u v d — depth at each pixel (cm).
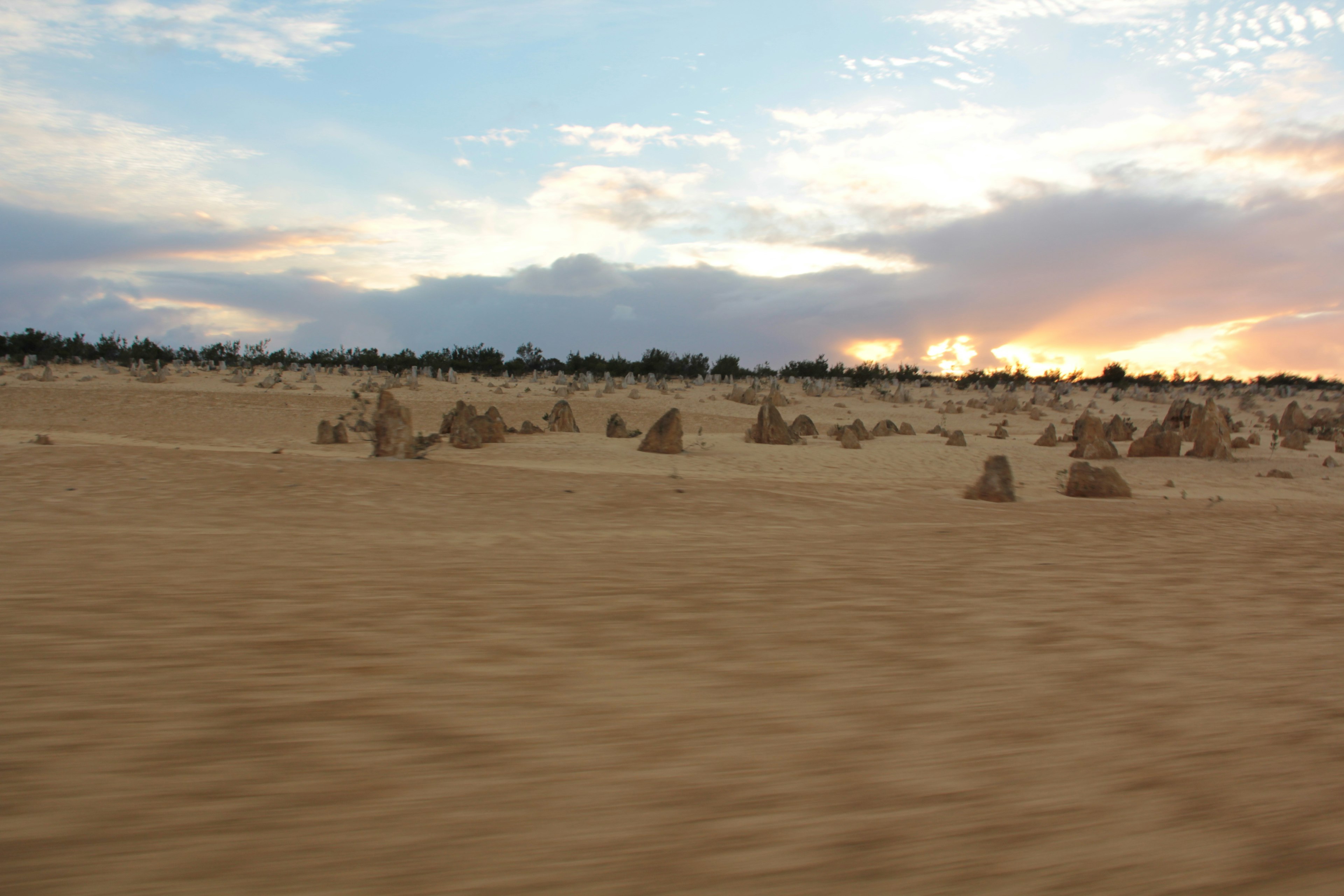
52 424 3272
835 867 214
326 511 1052
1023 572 655
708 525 1048
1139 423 4781
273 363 6750
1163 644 441
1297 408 4034
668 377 6981
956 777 270
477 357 7094
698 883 204
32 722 283
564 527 986
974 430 4138
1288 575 665
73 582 508
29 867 198
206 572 562
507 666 370
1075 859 221
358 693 327
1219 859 223
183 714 296
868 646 425
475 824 229
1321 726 322
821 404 5203
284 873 201
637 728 304
